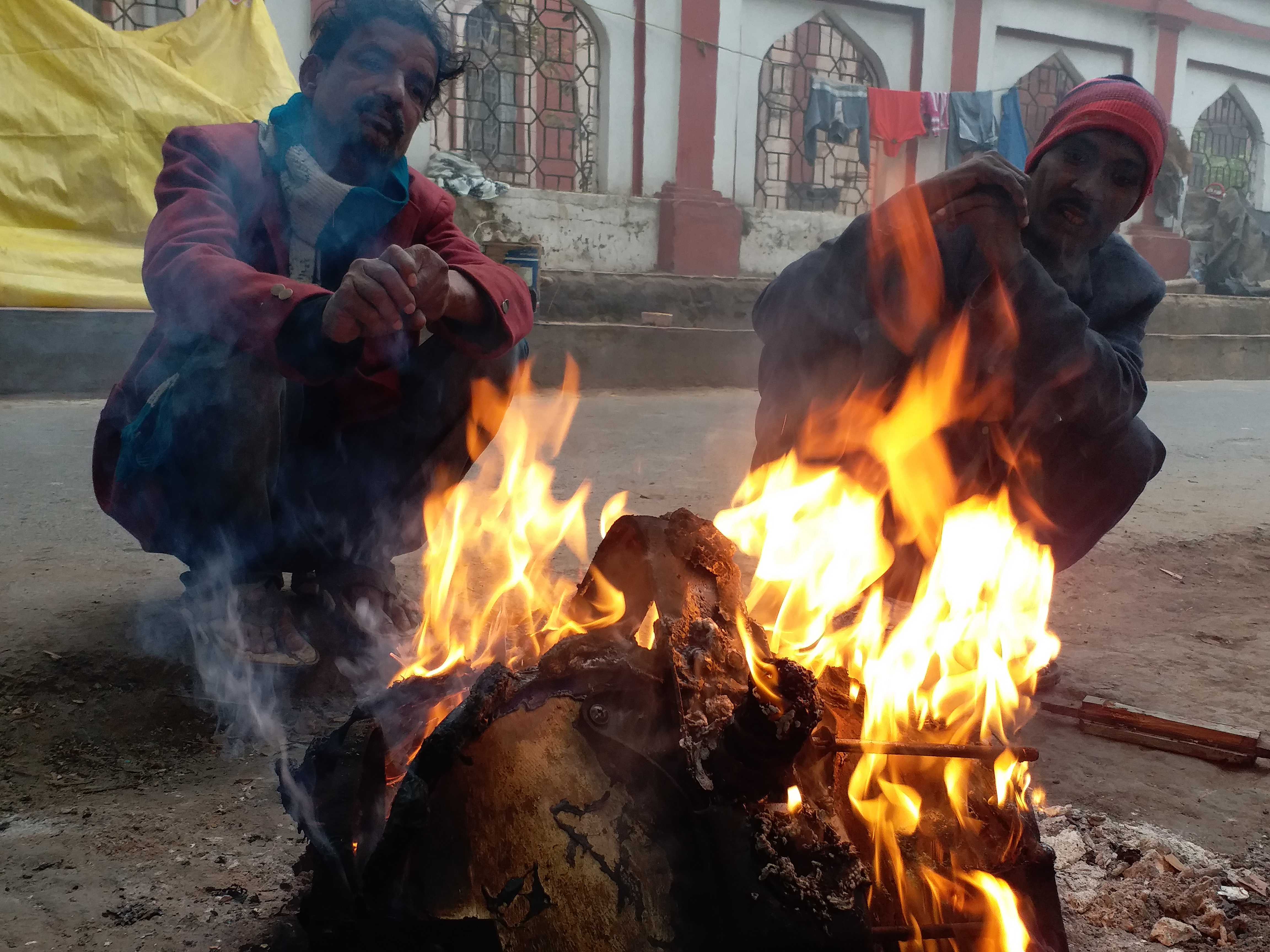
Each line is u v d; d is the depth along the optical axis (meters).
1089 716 2.27
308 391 2.25
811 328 2.25
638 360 9.26
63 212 7.60
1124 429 2.37
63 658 2.26
